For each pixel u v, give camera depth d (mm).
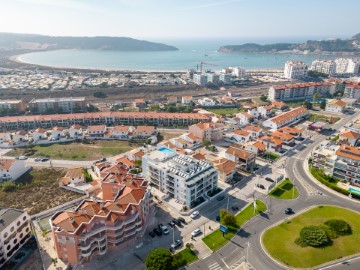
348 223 115375
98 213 101250
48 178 155250
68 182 147750
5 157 182875
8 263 97000
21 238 104812
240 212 124438
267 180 150250
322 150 164125
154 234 110938
